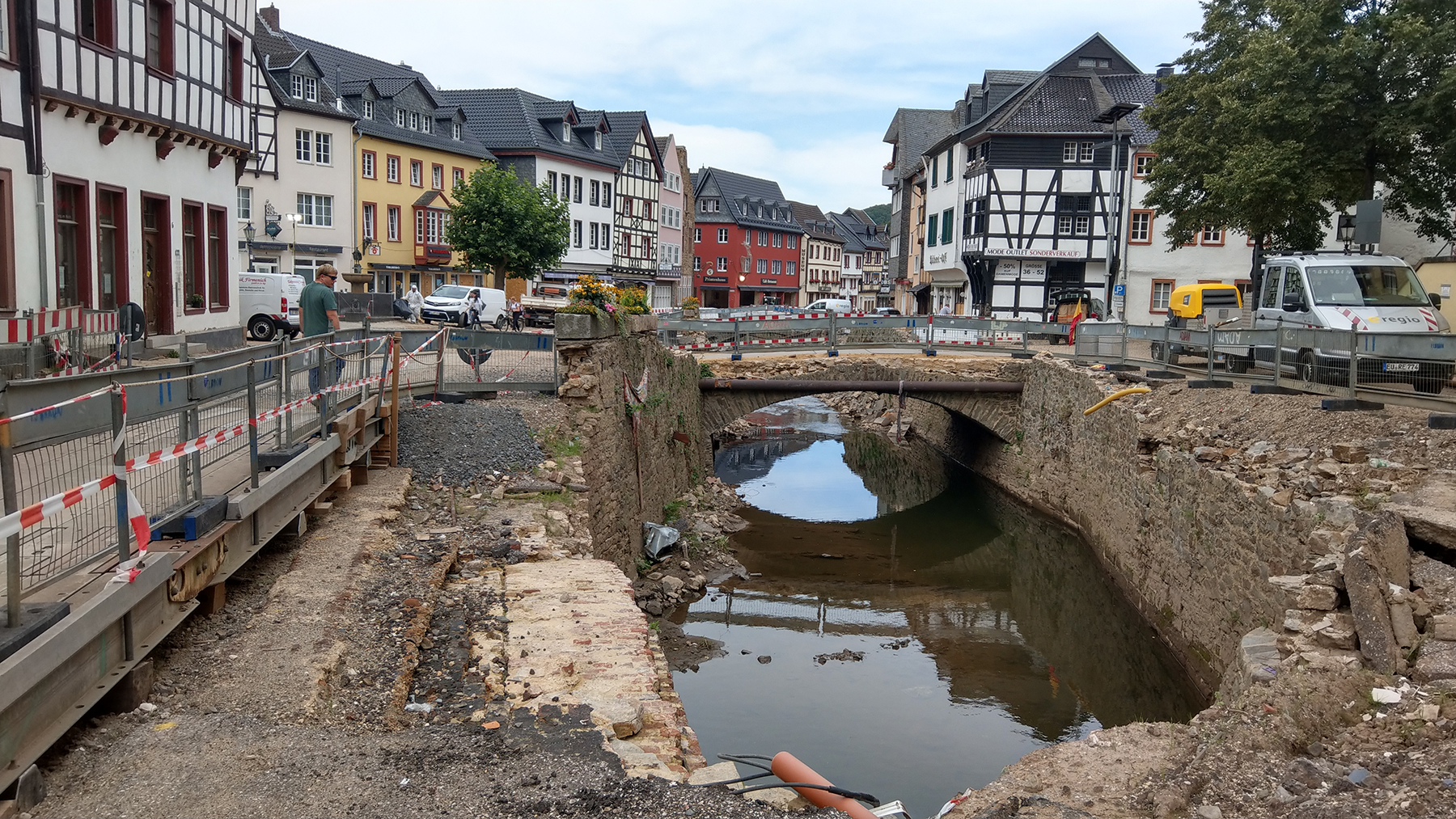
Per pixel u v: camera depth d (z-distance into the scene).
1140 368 19.84
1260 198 20.22
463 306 32.41
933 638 14.74
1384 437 10.81
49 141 14.83
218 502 6.52
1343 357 12.09
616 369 16.02
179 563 5.78
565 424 13.59
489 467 11.68
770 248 83.44
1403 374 11.01
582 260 54.06
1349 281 15.48
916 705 12.16
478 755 5.09
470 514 10.28
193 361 6.73
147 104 17.31
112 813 4.19
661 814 4.60
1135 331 19.66
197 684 5.60
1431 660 6.46
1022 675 13.27
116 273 16.95
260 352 8.01
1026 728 11.55
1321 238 21.94
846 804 5.01
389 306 34.84
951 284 44.44
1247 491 11.02
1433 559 7.66
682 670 13.03
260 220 36.25
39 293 14.63
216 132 20.09
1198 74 24.06
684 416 22.28
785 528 21.17
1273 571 10.07
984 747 10.98
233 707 5.33
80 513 5.68
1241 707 6.71
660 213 64.00
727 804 4.79
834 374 25.58
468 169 47.22
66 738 4.80
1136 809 5.64
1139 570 15.22
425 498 10.68
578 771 4.95
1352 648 7.00
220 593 6.66
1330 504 9.12
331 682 5.87
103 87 15.95
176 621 5.84
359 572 7.70
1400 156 19.34
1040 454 22.64
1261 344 14.49
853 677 13.05
